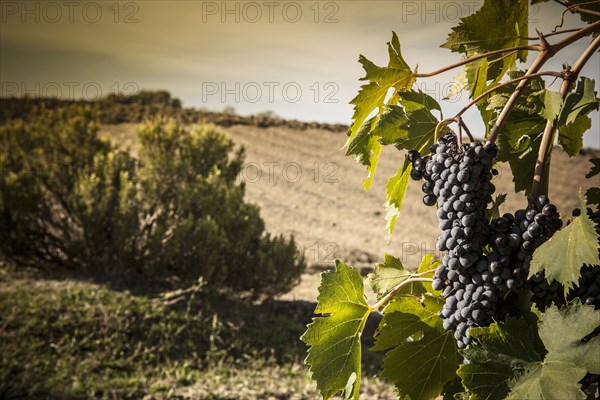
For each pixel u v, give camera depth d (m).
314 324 1.18
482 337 0.94
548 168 1.20
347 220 21.25
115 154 11.47
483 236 1.00
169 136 11.51
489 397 0.90
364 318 1.21
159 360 8.50
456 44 1.23
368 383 7.95
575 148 1.28
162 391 7.59
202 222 10.41
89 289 10.02
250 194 23.67
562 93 1.06
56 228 10.96
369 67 1.18
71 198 10.70
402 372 1.16
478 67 1.27
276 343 9.53
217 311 10.05
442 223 1.03
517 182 1.28
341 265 1.21
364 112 1.23
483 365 0.92
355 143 1.25
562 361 0.88
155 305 9.73
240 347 9.16
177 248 10.38
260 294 11.41
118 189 11.15
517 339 0.93
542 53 1.07
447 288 1.03
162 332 9.05
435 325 1.18
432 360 1.17
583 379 0.93
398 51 1.18
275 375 8.45
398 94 1.23
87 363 8.05
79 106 12.67
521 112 1.26
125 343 8.71
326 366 1.18
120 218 10.45
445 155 1.05
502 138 1.27
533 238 0.97
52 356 8.11
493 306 0.98
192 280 10.55
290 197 23.73
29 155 11.23
